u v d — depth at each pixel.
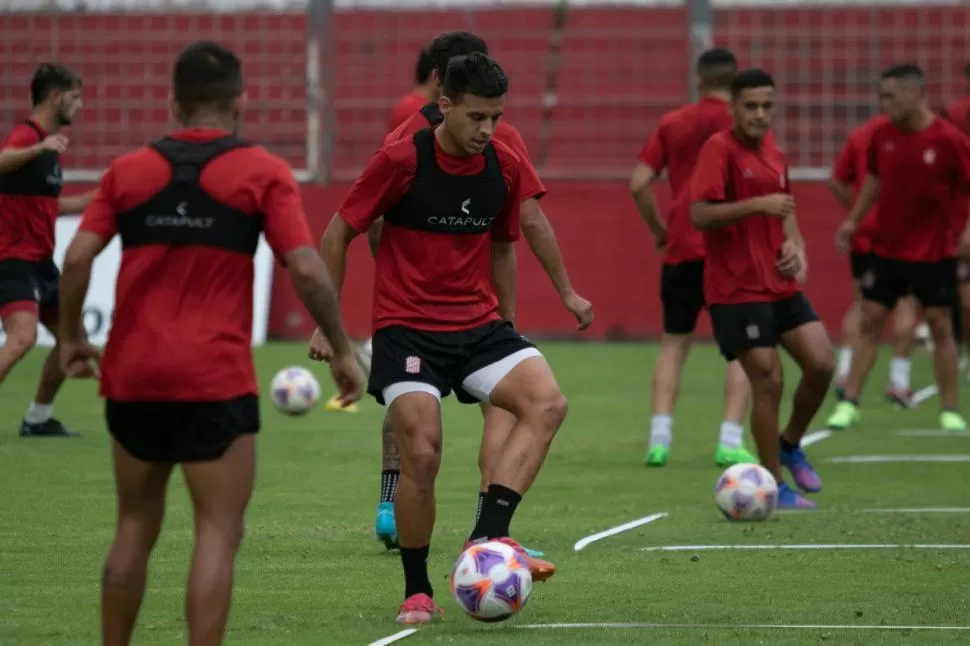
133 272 14.86
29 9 83.00
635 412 48.09
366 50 84.12
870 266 44.03
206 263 14.87
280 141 81.31
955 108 53.72
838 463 36.88
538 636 18.05
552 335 75.00
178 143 15.10
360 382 15.76
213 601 14.63
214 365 14.76
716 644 17.64
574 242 74.94
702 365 65.56
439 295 19.73
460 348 19.64
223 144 15.09
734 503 27.64
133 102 82.69
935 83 81.69
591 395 52.78
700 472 35.16
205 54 15.39
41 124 37.53
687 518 28.34
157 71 82.81
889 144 42.47
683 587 21.41
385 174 19.47
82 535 25.47
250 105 81.25
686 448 39.84
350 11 84.38
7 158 36.09
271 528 26.67
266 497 30.50
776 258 30.17
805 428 31.11
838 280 73.69
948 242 43.53
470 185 19.64
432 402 19.34
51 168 37.31
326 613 19.52
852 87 81.69
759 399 30.02
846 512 29.16
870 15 81.88
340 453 37.69
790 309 30.17
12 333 36.91
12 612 19.36
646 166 36.66
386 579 21.94
